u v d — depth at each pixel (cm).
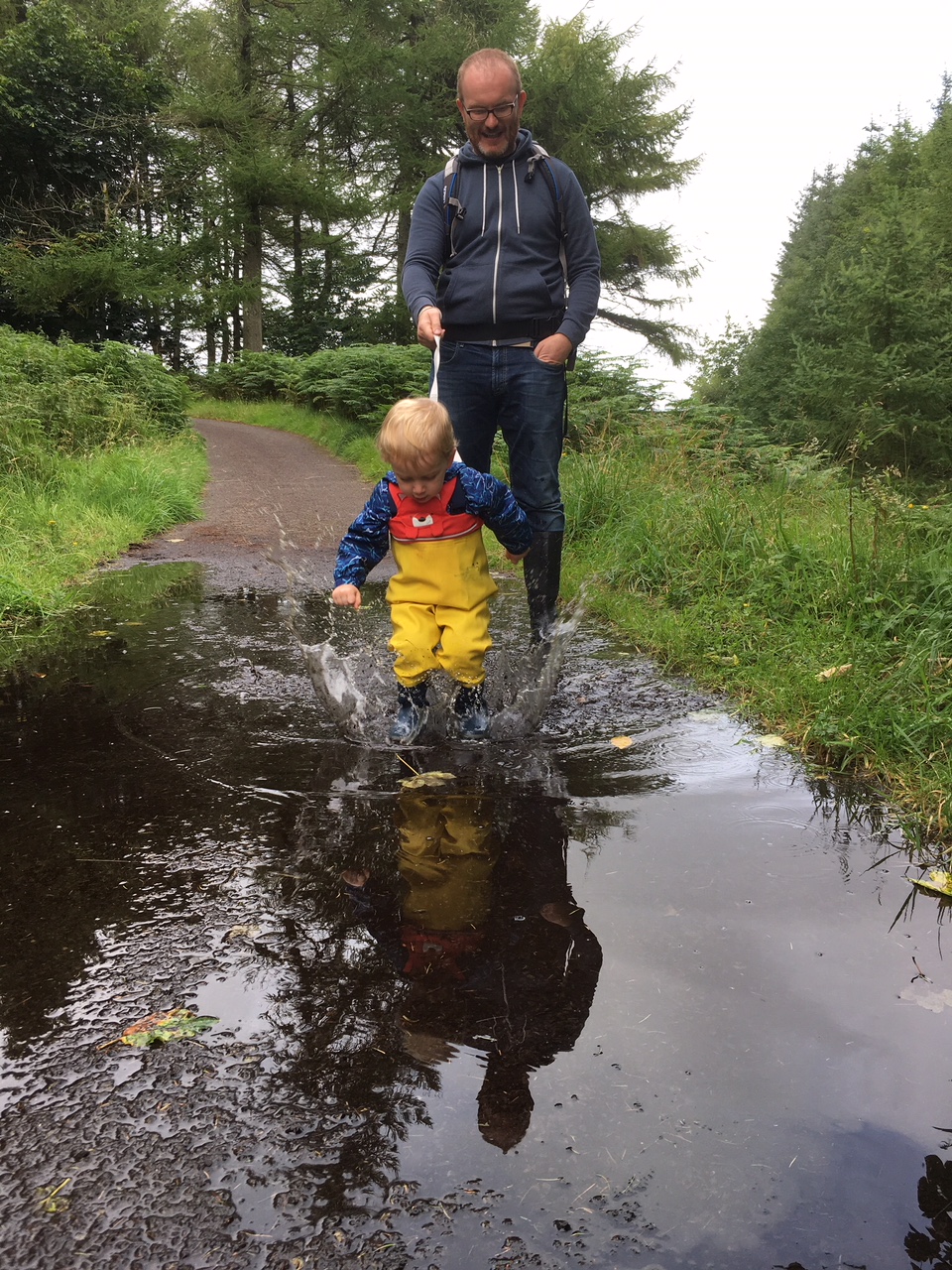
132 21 2923
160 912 179
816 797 243
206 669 348
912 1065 139
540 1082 134
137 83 2525
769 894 191
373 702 309
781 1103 131
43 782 243
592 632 425
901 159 2366
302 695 318
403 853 205
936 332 1104
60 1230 108
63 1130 123
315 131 3189
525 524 286
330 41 2888
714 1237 109
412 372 1662
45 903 182
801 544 443
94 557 593
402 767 257
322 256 3578
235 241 2981
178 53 3153
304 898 185
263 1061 137
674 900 187
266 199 2978
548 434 320
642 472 661
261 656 366
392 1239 107
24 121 2284
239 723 289
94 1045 140
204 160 2905
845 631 344
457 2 2853
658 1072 137
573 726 295
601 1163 119
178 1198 113
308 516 845
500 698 316
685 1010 151
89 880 191
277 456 1507
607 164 2844
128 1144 121
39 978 157
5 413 818
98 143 2489
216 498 966
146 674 341
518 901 186
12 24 2853
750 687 328
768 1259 106
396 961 163
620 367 1040
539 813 229
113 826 217
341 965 162
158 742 272
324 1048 140
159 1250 105
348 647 381
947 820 223
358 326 3334
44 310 2353
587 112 2684
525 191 307
